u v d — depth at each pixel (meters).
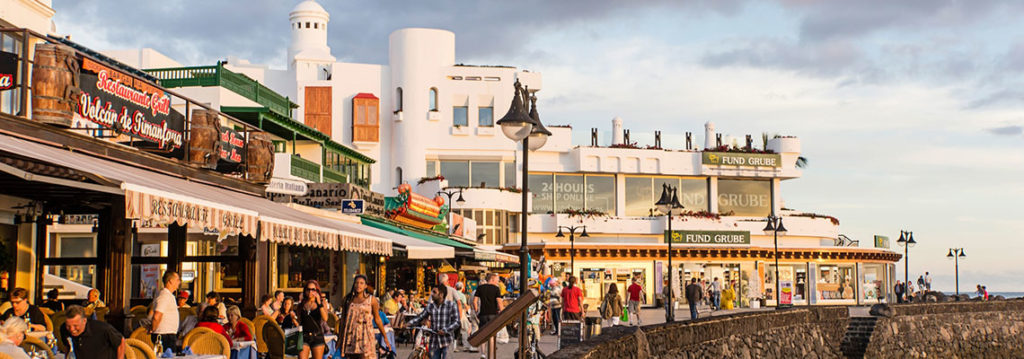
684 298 62.88
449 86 65.19
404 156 64.00
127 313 14.09
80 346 9.64
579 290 25.14
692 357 15.41
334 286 32.25
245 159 20.80
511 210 63.44
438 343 14.79
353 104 63.22
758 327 19.81
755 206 70.25
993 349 34.09
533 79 66.12
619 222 65.38
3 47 19.08
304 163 39.41
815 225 69.12
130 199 10.67
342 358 13.74
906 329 29.17
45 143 14.10
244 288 18.39
